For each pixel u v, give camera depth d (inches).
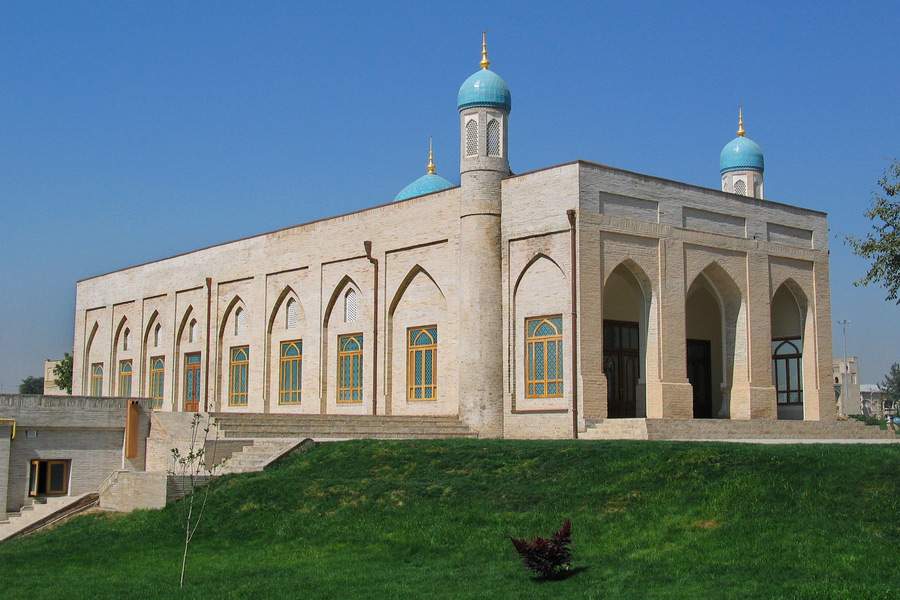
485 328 1203.2
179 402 1723.7
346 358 1427.2
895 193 939.3
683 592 550.3
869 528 613.3
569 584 588.4
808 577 552.1
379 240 1379.2
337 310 1448.1
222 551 764.6
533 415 1163.9
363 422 1201.4
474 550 685.9
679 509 693.3
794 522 637.3
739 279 1299.2
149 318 1819.6
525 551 606.5
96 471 1159.6
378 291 1374.3
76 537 848.3
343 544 741.3
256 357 1562.5
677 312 1214.9
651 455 792.3
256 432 1119.0
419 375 1325.0
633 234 1184.2
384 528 754.2
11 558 791.1
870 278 932.0
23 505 1090.1
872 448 747.4
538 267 1179.3
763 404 1293.1
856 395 3284.9
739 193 1513.3
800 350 1408.7
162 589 648.4
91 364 2004.2
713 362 1406.3
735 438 1165.1
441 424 1222.3
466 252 1221.1
